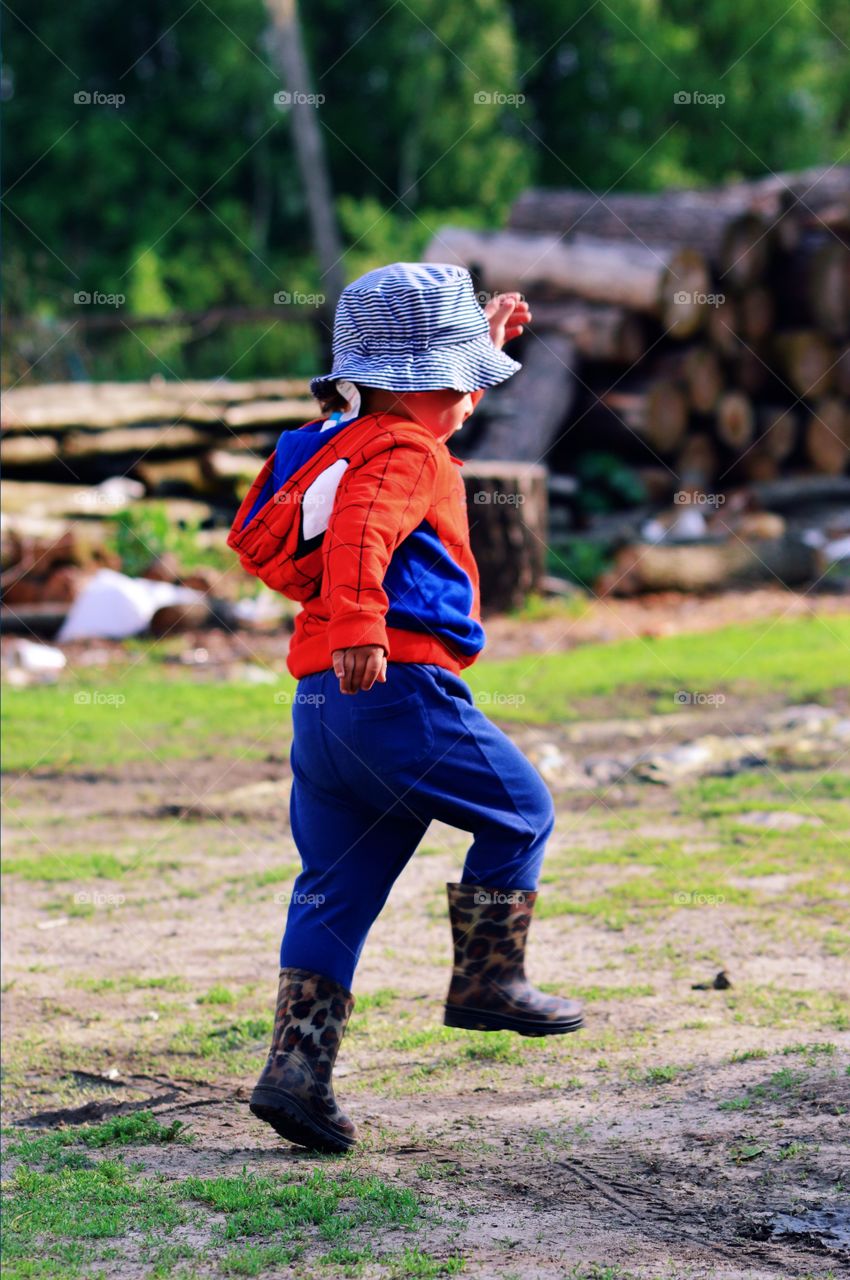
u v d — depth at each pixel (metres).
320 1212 3.24
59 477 17.05
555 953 5.50
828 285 21.44
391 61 41.28
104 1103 4.39
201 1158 3.79
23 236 39.28
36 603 14.92
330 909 3.60
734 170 44.66
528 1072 4.33
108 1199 3.46
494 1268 2.88
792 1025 4.50
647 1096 3.98
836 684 10.97
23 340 23.05
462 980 3.72
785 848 6.88
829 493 21.70
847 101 48.47
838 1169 3.30
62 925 6.33
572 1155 3.57
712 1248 2.98
